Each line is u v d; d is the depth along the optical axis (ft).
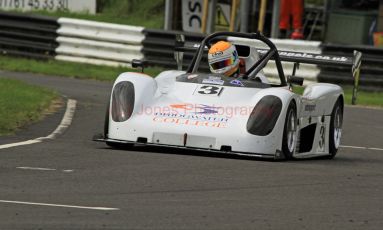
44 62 256.32
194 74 119.14
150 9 352.28
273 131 106.93
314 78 228.22
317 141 124.67
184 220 72.18
